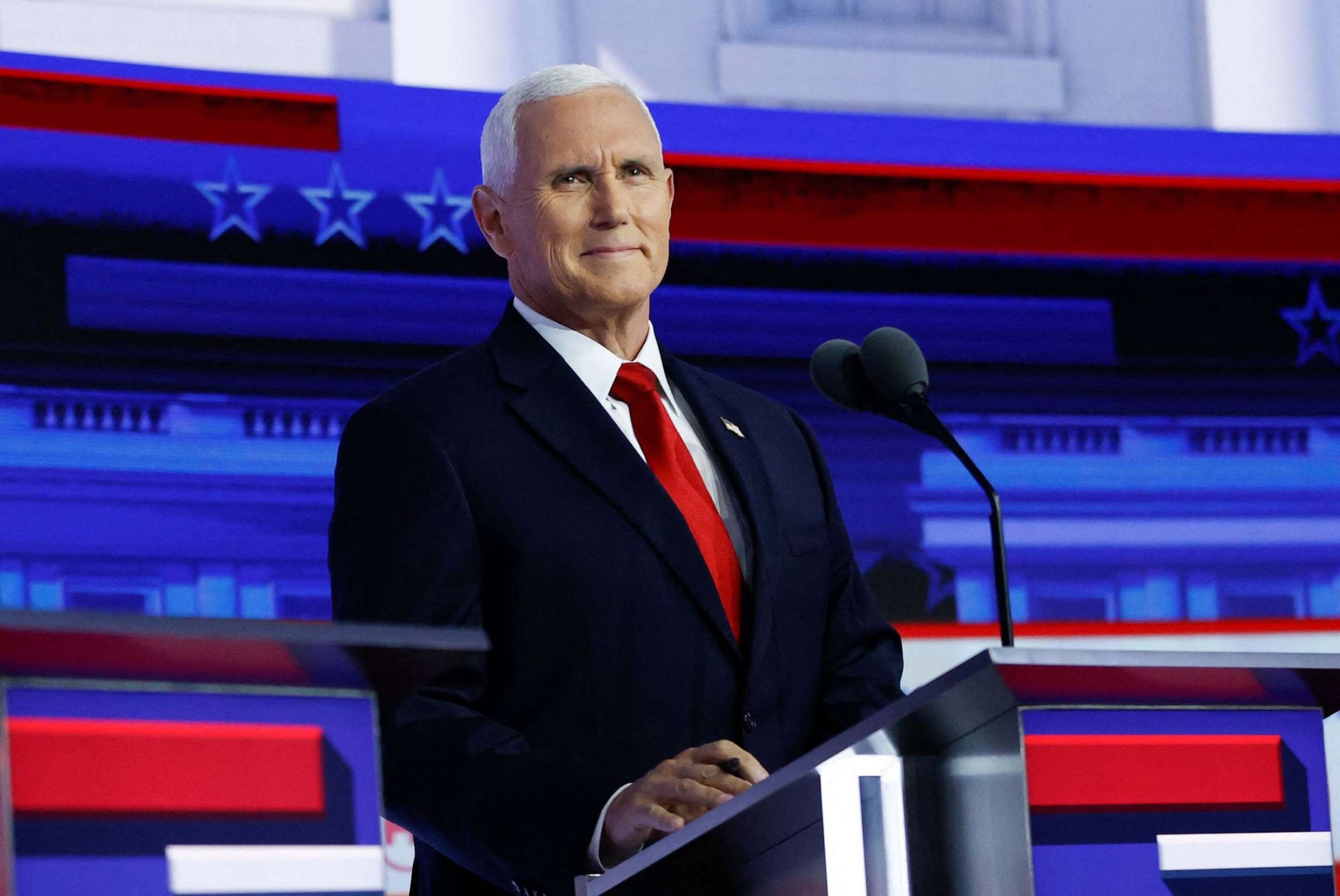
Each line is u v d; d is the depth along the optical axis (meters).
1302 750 5.51
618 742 6.86
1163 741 5.32
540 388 7.48
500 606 7.05
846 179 12.75
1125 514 12.77
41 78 11.11
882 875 5.39
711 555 7.34
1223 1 13.88
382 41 12.23
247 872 4.16
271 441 11.27
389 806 6.46
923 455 12.48
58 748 4.01
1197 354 13.12
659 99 12.77
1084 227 13.12
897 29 13.34
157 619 3.76
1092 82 13.64
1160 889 5.20
